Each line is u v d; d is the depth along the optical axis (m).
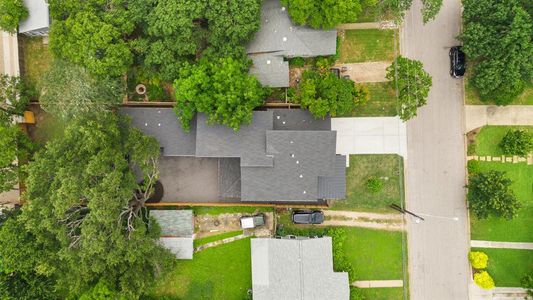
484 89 42.09
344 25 45.56
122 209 39.81
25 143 43.59
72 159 39.09
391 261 45.75
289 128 43.59
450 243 45.69
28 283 42.16
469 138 45.66
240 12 40.22
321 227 45.81
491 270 45.50
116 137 40.78
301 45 43.22
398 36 45.59
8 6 42.41
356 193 45.72
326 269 43.69
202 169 46.16
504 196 40.75
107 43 40.38
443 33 45.62
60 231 38.09
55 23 40.94
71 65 40.38
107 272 41.09
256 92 40.81
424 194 45.75
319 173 42.22
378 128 45.56
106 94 40.91
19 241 40.25
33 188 38.09
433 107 45.75
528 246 45.47
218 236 46.12
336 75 44.56
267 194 42.62
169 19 39.62
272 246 43.84
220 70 39.59
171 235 44.91
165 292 45.97
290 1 40.72
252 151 42.22
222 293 45.84
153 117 43.72
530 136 43.50
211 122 41.06
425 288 45.75
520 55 39.41
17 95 44.19
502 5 39.47
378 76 45.72
